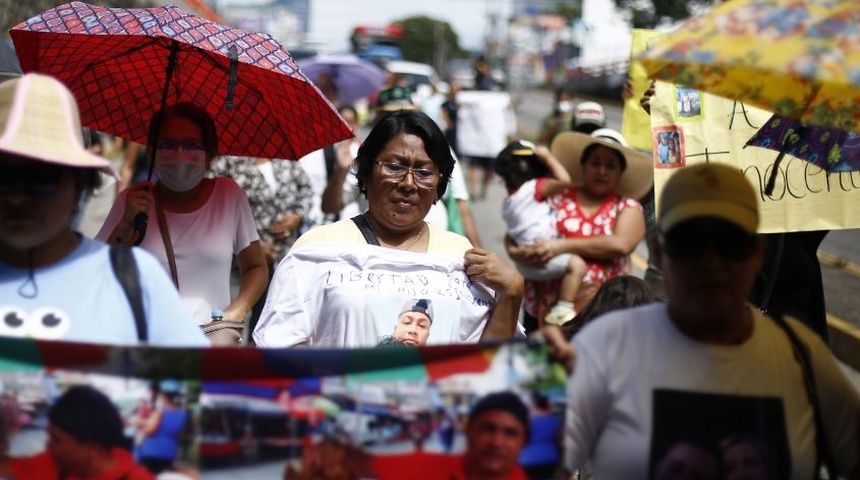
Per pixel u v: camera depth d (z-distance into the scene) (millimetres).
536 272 6523
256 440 2898
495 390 2920
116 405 2859
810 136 4789
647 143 6555
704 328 2846
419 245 4477
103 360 2846
